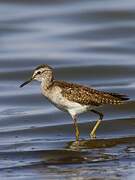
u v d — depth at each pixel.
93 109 19.73
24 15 34.28
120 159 17.11
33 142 18.86
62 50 29.75
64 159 17.17
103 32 31.97
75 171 16.22
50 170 16.36
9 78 26.41
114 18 33.53
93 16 33.81
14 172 16.25
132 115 21.62
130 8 34.53
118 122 20.72
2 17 33.97
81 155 17.52
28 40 31.12
